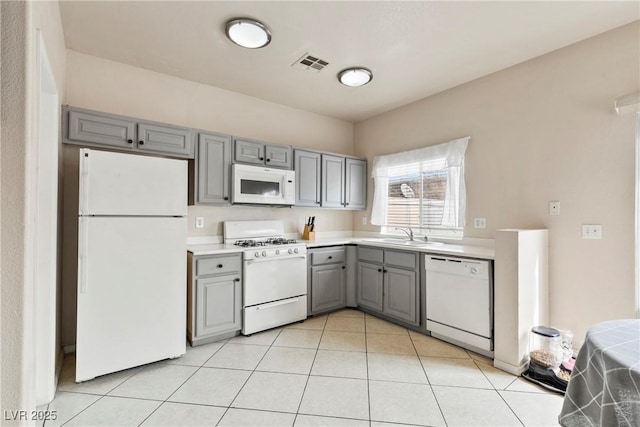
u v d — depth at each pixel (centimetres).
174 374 211
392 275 314
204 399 183
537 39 232
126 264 209
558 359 207
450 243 322
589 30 220
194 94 312
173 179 230
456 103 318
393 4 196
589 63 228
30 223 115
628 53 211
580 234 231
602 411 93
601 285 221
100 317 200
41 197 182
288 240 348
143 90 284
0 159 106
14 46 107
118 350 206
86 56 258
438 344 262
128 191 210
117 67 272
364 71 282
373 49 249
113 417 166
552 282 244
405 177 374
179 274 232
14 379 107
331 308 347
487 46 242
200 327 255
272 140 366
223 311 267
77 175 245
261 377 208
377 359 235
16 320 107
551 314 244
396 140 384
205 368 220
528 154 262
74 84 253
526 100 263
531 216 259
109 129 238
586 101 229
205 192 283
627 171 211
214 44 244
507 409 174
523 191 264
